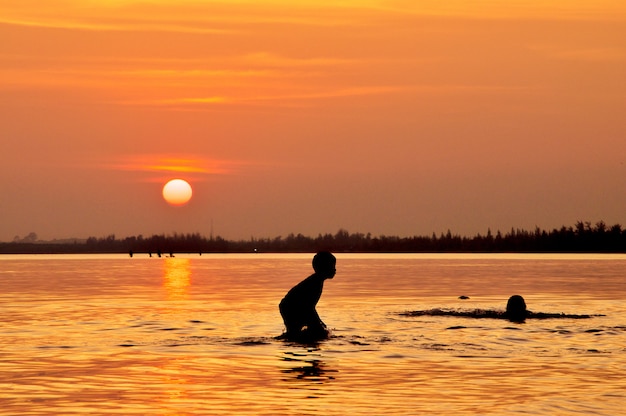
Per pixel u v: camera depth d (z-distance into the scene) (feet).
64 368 69.10
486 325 100.32
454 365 70.33
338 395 57.62
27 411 52.13
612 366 69.56
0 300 151.02
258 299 153.79
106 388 60.23
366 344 83.71
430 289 192.65
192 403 54.90
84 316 116.16
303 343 84.48
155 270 357.82
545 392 58.34
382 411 52.42
